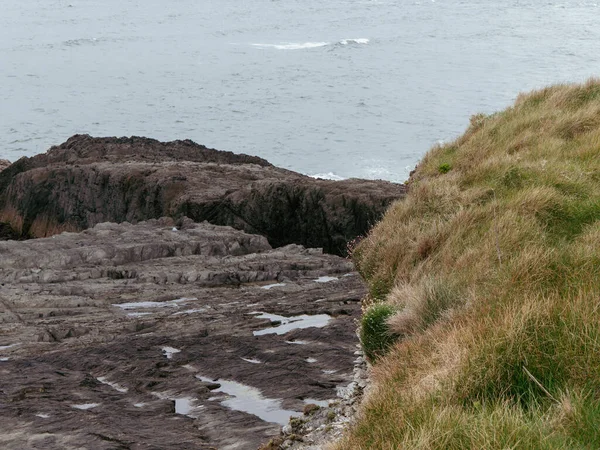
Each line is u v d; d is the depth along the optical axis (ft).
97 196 160.86
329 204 130.52
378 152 278.46
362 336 36.68
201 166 167.84
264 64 510.17
